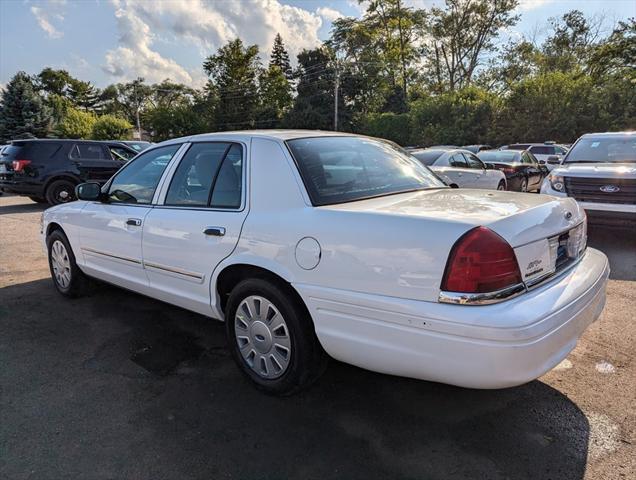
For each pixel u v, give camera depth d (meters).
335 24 50.53
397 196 2.91
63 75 86.75
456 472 2.20
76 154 11.70
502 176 10.48
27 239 7.69
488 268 2.05
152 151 3.77
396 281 2.20
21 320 4.09
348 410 2.72
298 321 2.64
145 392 2.92
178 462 2.28
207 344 3.62
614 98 27.53
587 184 6.45
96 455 2.33
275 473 2.21
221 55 59.41
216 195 3.11
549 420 2.59
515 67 46.25
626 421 2.57
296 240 2.55
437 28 46.59
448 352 2.09
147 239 3.48
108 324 4.01
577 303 2.33
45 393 2.90
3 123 43.28
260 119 57.78
